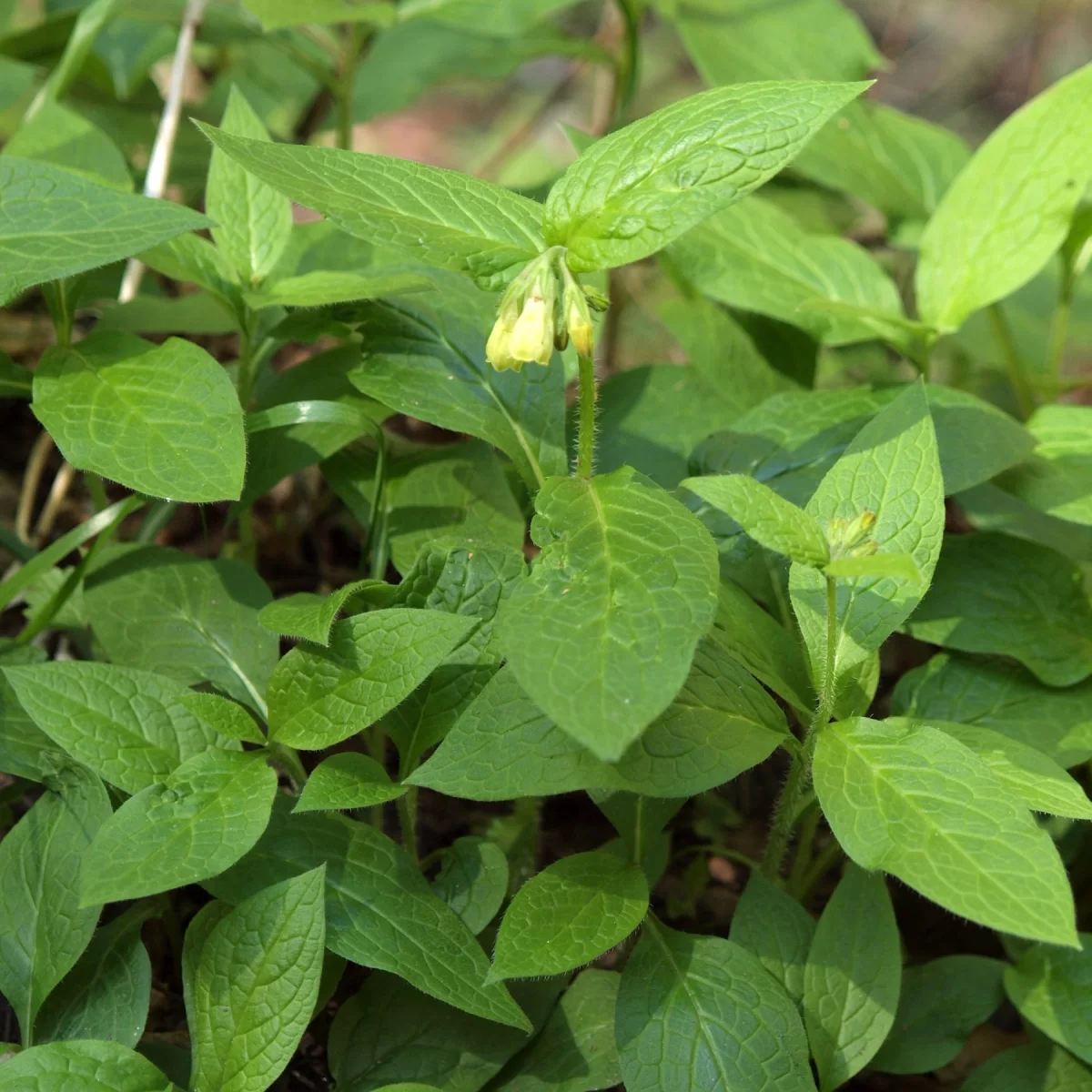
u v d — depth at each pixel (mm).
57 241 616
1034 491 664
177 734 613
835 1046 609
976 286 695
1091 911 679
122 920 615
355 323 664
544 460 651
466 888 621
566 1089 604
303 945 587
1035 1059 624
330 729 605
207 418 622
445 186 610
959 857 574
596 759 590
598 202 588
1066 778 602
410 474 669
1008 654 654
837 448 665
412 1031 611
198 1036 587
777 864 638
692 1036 599
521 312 589
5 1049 593
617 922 602
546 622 566
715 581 571
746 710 606
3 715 625
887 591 609
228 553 719
